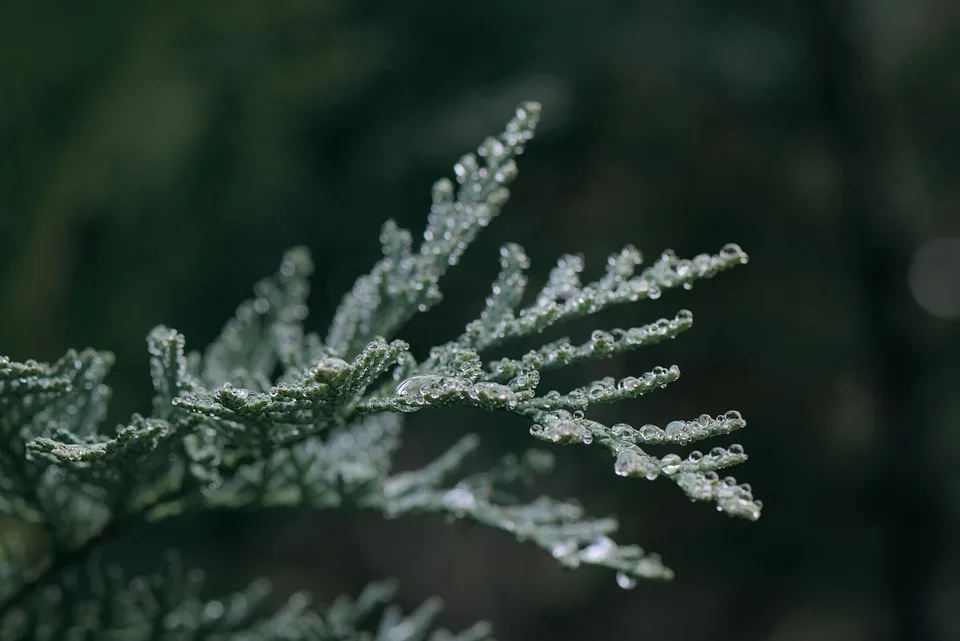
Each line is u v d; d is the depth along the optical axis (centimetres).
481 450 73
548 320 23
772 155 81
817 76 80
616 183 77
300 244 66
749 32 80
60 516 25
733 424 21
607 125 76
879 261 78
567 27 75
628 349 22
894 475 76
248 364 27
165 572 27
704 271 23
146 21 51
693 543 79
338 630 28
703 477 21
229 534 78
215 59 57
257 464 25
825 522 79
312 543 87
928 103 88
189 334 60
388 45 71
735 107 79
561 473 74
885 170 81
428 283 24
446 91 73
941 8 87
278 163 62
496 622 89
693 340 75
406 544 92
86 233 52
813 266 81
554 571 91
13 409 23
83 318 52
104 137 49
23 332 44
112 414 52
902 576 76
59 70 47
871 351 79
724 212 79
